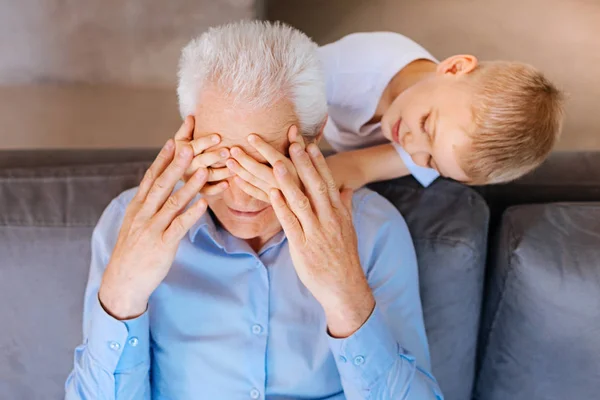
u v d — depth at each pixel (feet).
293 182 2.60
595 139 5.93
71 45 4.76
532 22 6.58
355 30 6.48
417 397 3.05
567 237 3.30
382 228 3.35
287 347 3.18
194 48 2.74
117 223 3.33
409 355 3.09
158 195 2.65
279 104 2.60
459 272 3.40
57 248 3.40
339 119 4.36
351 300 2.86
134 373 3.03
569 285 3.26
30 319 3.52
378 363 2.95
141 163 3.57
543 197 3.75
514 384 3.62
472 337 3.57
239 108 2.56
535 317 3.37
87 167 3.52
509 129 3.38
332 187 2.75
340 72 4.34
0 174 3.44
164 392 3.30
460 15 6.59
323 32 6.44
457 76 3.65
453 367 3.61
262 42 2.63
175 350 3.20
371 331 2.91
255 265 3.21
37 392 3.72
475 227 3.41
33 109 4.81
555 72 6.28
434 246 3.40
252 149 2.62
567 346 3.40
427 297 3.47
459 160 3.50
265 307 3.19
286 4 6.62
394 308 3.25
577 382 3.49
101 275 3.22
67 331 3.55
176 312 3.20
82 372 3.04
